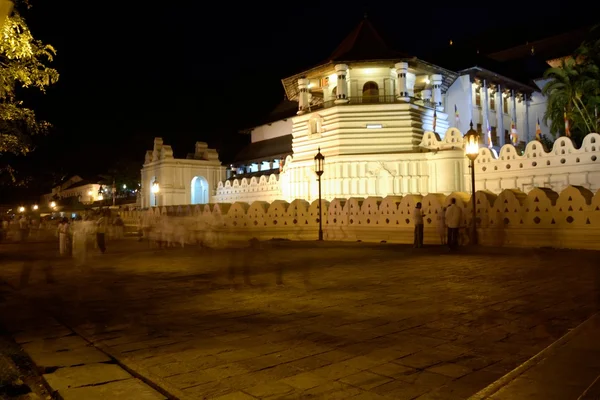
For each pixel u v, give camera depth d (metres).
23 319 8.50
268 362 5.70
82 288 11.73
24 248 26.25
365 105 38.59
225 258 17.75
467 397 4.52
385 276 12.26
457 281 11.18
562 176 27.62
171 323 7.85
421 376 5.10
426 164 35.62
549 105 38.81
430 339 6.47
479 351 5.90
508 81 51.50
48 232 44.75
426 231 22.12
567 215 17.98
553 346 5.61
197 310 8.80
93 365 5.89
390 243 23.08
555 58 53.41
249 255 18.42
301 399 4.59
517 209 19.27
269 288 10.87
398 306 8.62
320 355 5.90
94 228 20.86
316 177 39.59
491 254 16.89
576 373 4.63
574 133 40.25
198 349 6.33
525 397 4.13
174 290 11.07
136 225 43.59
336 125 39.09
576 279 11.06
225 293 10.45
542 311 7.93
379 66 39.84
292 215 27.20
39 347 6.74
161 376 5.32
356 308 8.54
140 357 6.05
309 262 15.68
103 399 4.79
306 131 41.91
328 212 26.41
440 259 15.74
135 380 5.34
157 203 53.41
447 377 5.05
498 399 4.14
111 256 19.58
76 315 8.71
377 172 36.75
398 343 6.32
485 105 49.66
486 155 31.86
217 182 55.62
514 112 53.47
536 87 55.66
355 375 5.18
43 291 11.41
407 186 36.00
